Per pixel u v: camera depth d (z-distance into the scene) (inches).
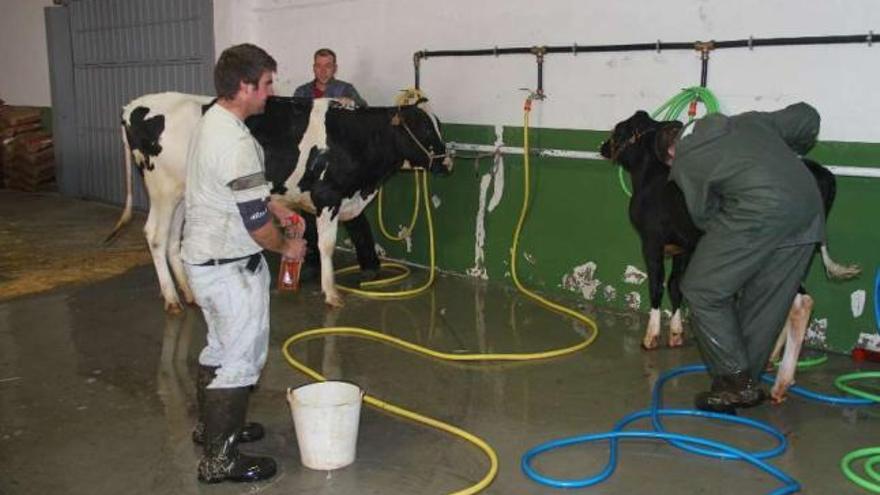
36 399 153.4
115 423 142.9
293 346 183.3
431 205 256.2
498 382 162.9
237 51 111.1
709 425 142.7
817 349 179.9
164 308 213.0
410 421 143.6
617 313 209.3
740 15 182.2
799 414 147.4
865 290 171.8
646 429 140.9
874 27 164.2
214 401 117.9
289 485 120.9
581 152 213.9
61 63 395.9
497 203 237.8
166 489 119.6
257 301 116.8
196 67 325.4
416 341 187.9
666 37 195.3
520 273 235.5
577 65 212.7
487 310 213.2
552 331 195.5
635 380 163.9
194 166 113.5
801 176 134.7
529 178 228.1
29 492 119.1
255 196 109.8
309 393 130.0
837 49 169.5
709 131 136.4
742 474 125.0
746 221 133.3
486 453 131.0
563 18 214.4
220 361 121.9
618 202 208.8
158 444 134.6
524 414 147.4
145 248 284.7
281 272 199.5
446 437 137.4
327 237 215.5
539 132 223.8
